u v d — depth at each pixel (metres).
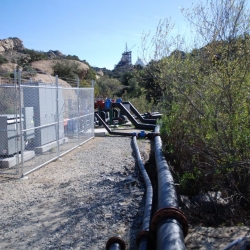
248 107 4.70
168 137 7.84
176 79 6.40
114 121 18.38
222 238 3.79
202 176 5.54
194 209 4.81
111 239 3.61
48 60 37.88
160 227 3.43
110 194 5.98
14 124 8.38
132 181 6.57
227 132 4.81
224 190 5.00
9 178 7.27
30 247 4.13
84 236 4.39
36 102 9.52
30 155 9.01
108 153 10.26
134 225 4.66
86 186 6.56
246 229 4.02
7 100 10.60
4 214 5.23
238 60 5.02
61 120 11.32
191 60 6.28
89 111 13.30
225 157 4.88
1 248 4.12
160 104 9.05
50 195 6.09
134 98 22.80
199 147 5.56
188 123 6.22
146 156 9.50
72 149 10.80
